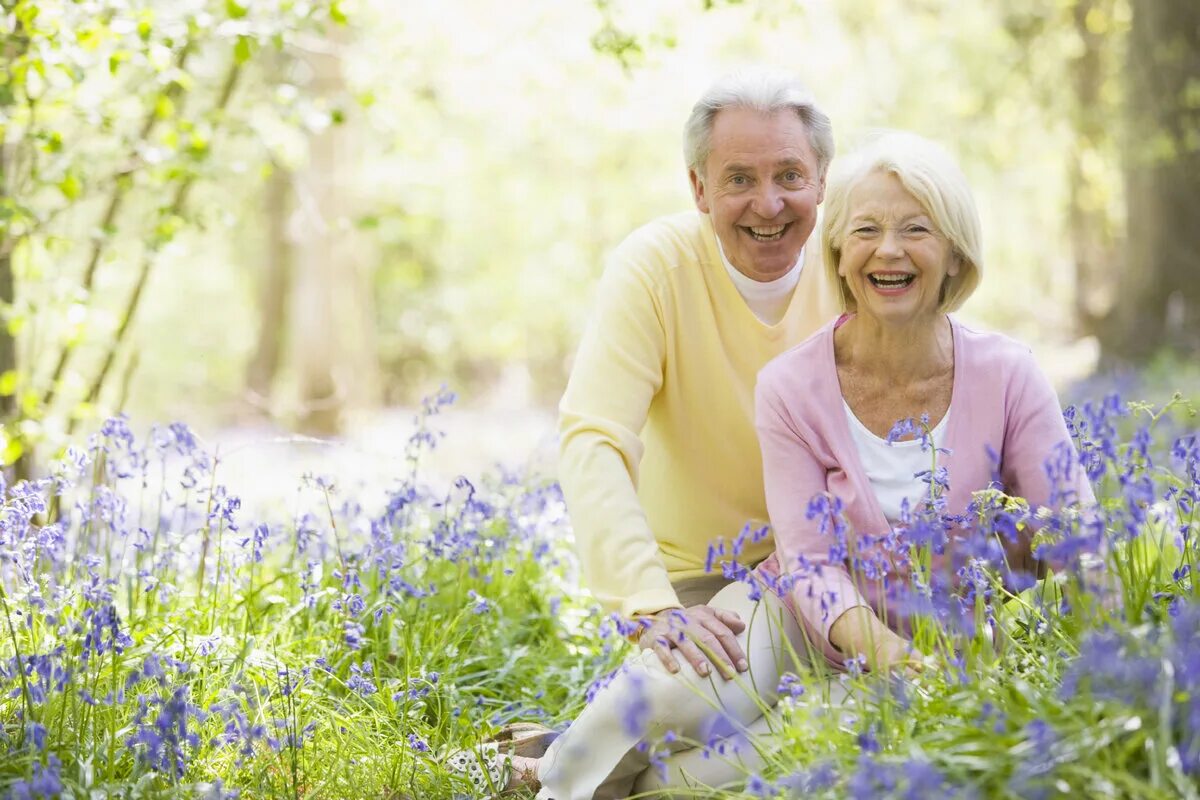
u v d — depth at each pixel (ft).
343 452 23.29
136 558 13.41
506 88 49.49
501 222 90.27
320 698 11.82
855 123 65.36
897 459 10.84
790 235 11.91
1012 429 10.87
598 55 22.38
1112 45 58.75
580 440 11.68
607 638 14.56
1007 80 65.82
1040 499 10.67
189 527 15.10
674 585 12.52
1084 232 74.08
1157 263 49.49
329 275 64.69
